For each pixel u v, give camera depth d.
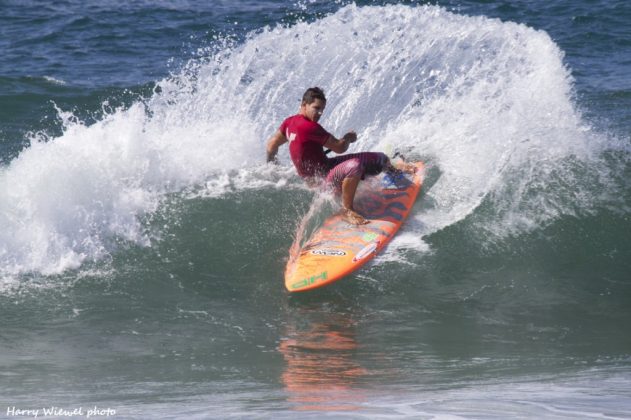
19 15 74.31
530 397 11.78
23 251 26.44
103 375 18.45
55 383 17.66
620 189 30.38
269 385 16.92
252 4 77.38
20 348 20.78
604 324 22.67
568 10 72.25
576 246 27.58
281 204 30.05
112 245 27.27
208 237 28.09
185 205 29.75
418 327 22.61
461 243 27.77
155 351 20.59
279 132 30.66
